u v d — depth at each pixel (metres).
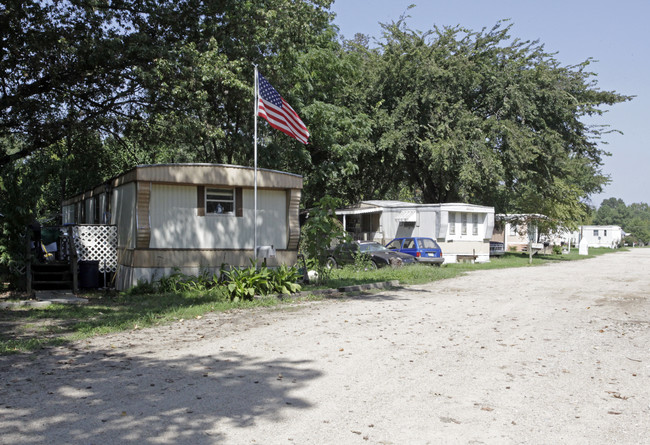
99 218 18.56
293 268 14.05
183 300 12.58
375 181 38.59
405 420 4.77
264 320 10.12
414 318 10.37
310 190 33.47
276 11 20.00
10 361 6.87
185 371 6.36
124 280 14.90
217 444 4.20
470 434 4.46
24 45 16.75
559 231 38.94
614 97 34.44
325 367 6.58
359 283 16.22
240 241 15.69
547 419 4.84
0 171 14.47
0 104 17.16
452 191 35.69
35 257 15.34
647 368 6.66
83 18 17.36
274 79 20.92
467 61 31.58
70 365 6.66
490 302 12.88
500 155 31.42
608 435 4.46
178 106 19.73
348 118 27.73
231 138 23.69
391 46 32.12
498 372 6.42
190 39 19.73
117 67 18.02
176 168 14.57
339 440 4.30
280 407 5.09
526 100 31.66
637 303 12.84
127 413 4.88
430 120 31.33
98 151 24.00
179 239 14.87
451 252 28.31
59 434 4.36
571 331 9.11
